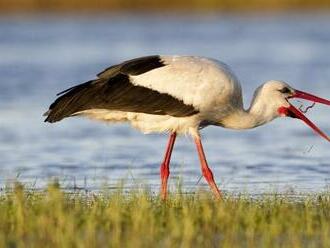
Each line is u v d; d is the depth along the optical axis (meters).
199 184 15.27
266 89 13.80
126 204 11.77
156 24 55.47
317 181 15.48
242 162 18.05
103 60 38.44
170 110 13.29
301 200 13.00
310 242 10.10
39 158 18.62
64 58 39.53
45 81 32.22
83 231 10.27
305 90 28.58
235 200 12.49
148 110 13.25
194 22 56.56
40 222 10.22
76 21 55.94
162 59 13.52
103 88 13.05
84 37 48.25
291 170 16.88
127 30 51.84
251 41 46.06
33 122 23.86
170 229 10.27
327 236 10.06
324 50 41.66
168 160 13.55
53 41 46.25
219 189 14.51
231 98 13.49
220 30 52.06
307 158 18.39
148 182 15.50
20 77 33.41
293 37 47.62
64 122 24.11
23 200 11.45
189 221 10.12
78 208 11.33
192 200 12.22
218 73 13.39
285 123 23.81
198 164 17.83
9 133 22.22
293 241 9.94
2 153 19.33
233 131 22.75
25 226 10.31
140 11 58.25
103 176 15.98
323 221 10.66
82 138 21.56
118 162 18.08
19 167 17.45
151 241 9.80
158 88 13.23
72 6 56.22
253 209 11.23
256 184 15.24
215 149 19.92
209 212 10.68
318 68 35.03
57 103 13.17
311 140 21.06
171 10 59.12
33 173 16.69
